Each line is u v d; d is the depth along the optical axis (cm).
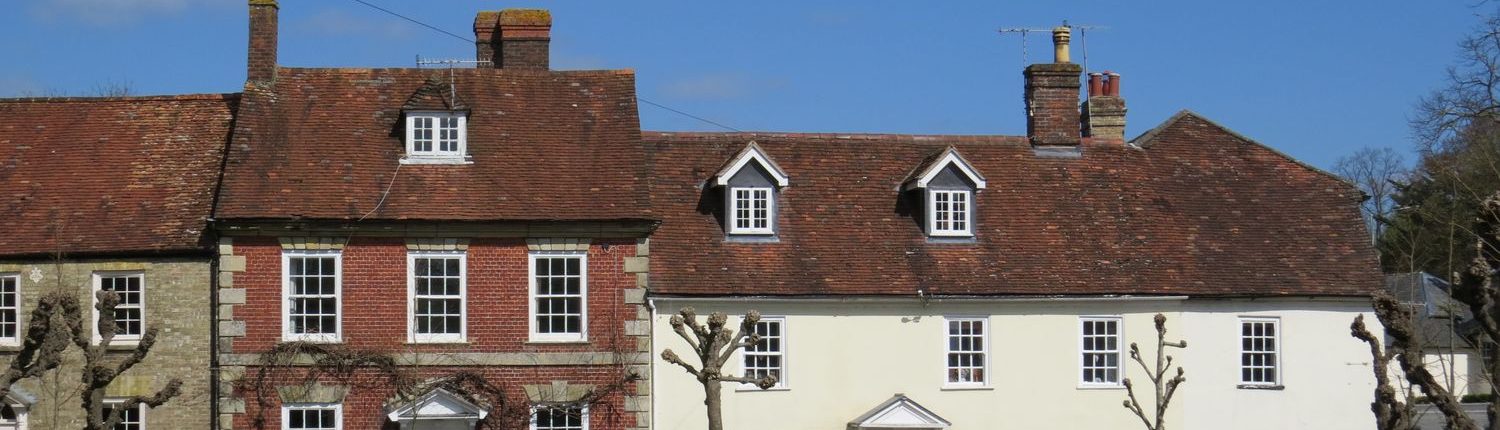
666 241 3453
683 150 3703
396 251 3241
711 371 2419
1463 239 3953
